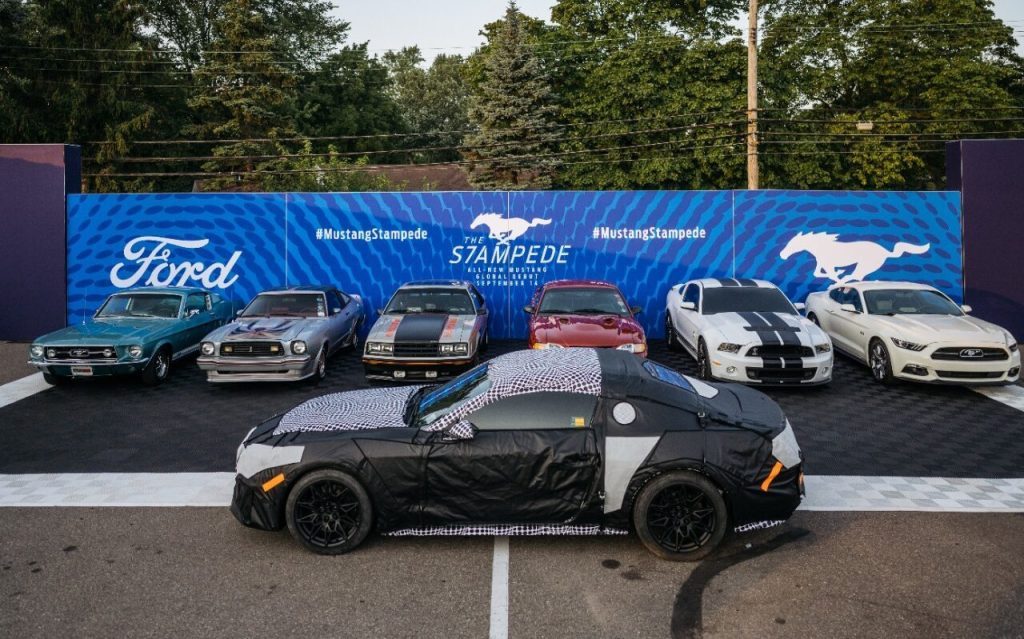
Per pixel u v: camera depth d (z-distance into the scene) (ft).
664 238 47.52
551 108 104.78
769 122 100.63
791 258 47.24
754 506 16.12
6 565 16.22
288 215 47.98
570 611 14.08
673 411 16.58
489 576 15.58
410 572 15.78
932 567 15.79
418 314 36.37
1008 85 108.68
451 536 17.63
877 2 100.78
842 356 40.47
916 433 26.37
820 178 100.22
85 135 106.73
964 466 22.76
